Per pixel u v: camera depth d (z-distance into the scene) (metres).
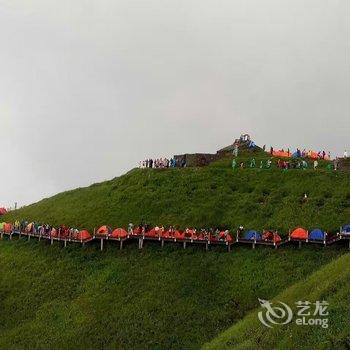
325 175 79.44
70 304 58.75
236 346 38.03
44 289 62.84
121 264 64.25
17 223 79.62
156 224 73.75
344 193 73.56
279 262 59.78
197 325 51.44
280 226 68.12
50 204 92.00
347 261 41.66
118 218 77.19
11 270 68.88
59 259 68.69
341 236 60.88
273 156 95.81
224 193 79.12
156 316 53.69
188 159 95.62
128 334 51.72
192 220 73.06
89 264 66.00
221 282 58.19
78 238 70.75
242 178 82.94
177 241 66.44
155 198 80.69
